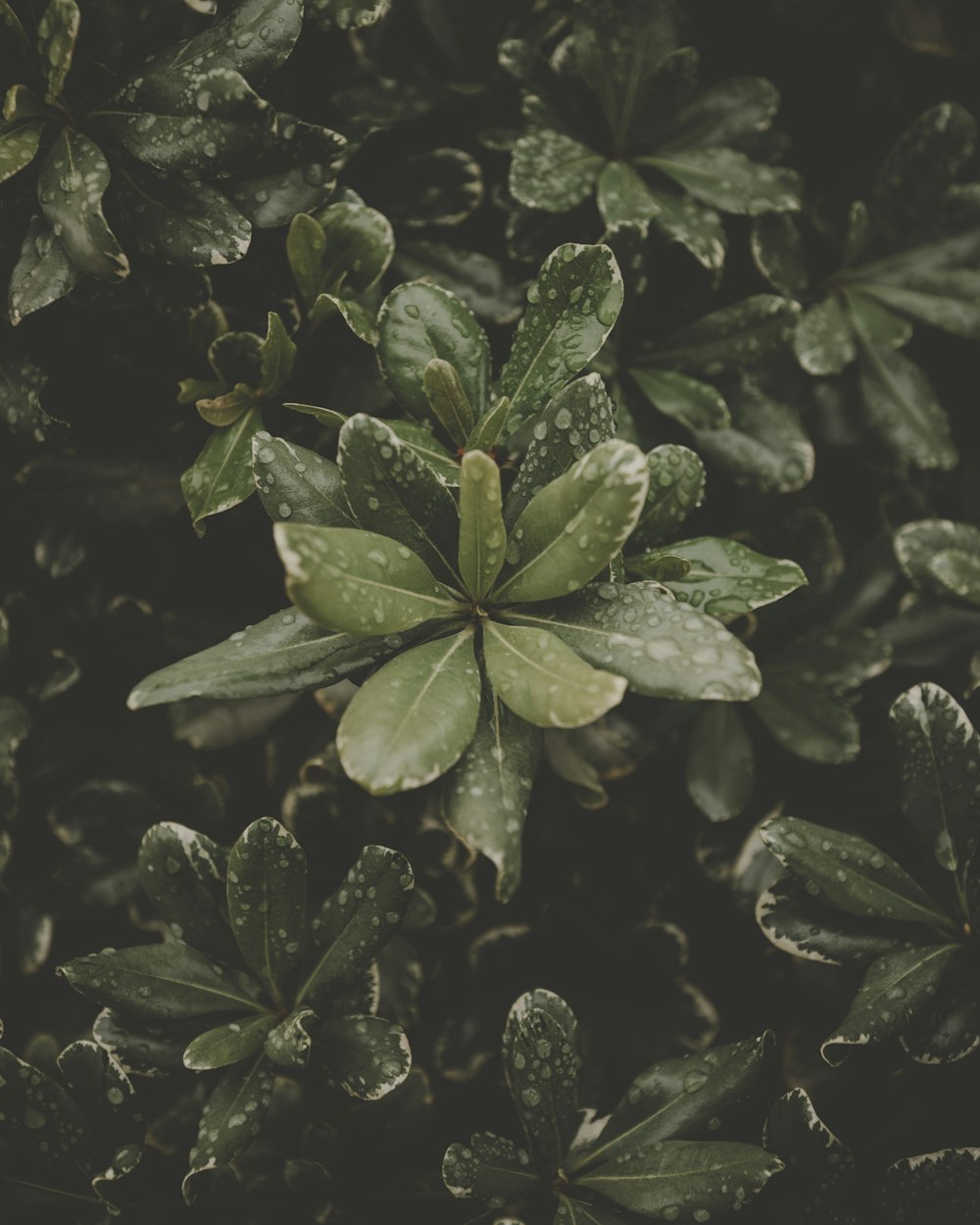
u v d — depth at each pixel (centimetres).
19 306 64
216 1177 66
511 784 59
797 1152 64
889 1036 63
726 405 71
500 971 71
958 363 74
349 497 60
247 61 64
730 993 71
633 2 69
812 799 71
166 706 71
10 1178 65
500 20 70
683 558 64
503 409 61
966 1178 64
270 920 63
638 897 71
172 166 64
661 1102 64
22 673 71
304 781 70
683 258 69
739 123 70
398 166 69
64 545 71
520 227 70
